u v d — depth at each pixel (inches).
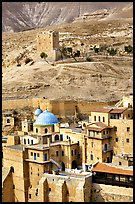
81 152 6855.3
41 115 7111.2
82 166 6815.9
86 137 6781.5
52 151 6648.6
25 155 6565.0
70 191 6053.2
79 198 5925.2
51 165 6510.8
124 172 5989.2
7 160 6752.0
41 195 6200.8
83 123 7298.2
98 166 6220.5
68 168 6722.4
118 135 6727.4
